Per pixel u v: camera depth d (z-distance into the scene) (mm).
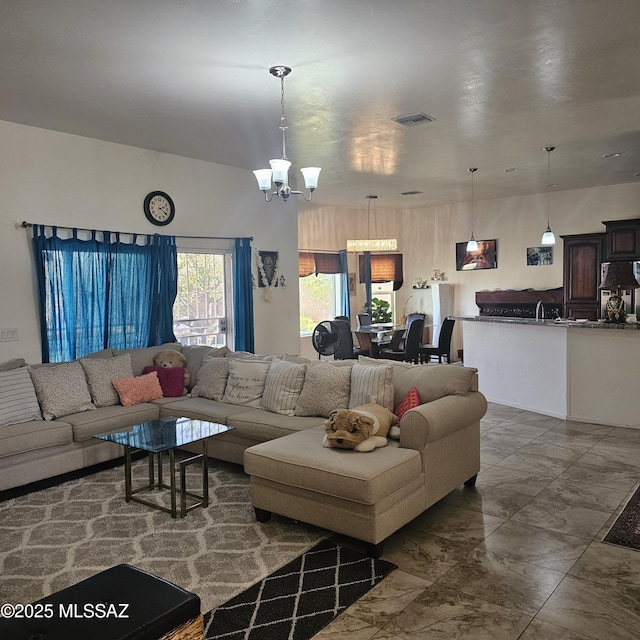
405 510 3002
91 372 4566
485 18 2795
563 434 5062
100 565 2832
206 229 6016
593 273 7738
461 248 9438
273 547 2998
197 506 3529
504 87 3809
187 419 4031
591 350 5402
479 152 5738
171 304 5629
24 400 4035
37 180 4637
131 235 5312
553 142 5352
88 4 2592
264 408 4332
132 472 4254
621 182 7598
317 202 9016
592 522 3234
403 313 10266
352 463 2912
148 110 4199
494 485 3844
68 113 4254
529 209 8648
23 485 3799
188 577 2699
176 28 2850
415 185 7609
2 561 2889
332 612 2396
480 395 3781
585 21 2844
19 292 4559
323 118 4469
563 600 2459
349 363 4199
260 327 6652
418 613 2381
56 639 1582
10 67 3344
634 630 2240
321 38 2992
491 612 2377
